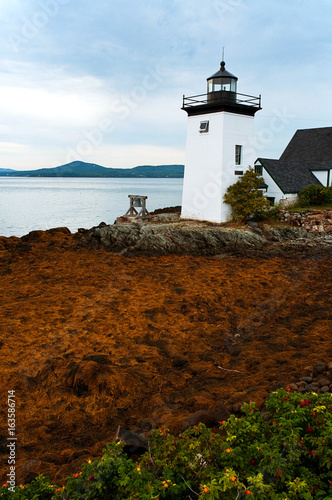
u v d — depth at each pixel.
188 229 23.84
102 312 13.94
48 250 23.19
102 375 8.99
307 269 19.64
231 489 4.33
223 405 7.23
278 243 24.34
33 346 11.26
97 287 16.88
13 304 14.68
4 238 25.14
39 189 133.62
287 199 30.92
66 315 13.66
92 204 70.25
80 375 9.07
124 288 16.70
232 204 26.23
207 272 19.16
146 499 4.18
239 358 10.41
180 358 10.48
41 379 9.54
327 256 22.11
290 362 9.68
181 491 4.54
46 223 44.50
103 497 4.57
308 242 24.53
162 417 7.70
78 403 8.52
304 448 4.87
